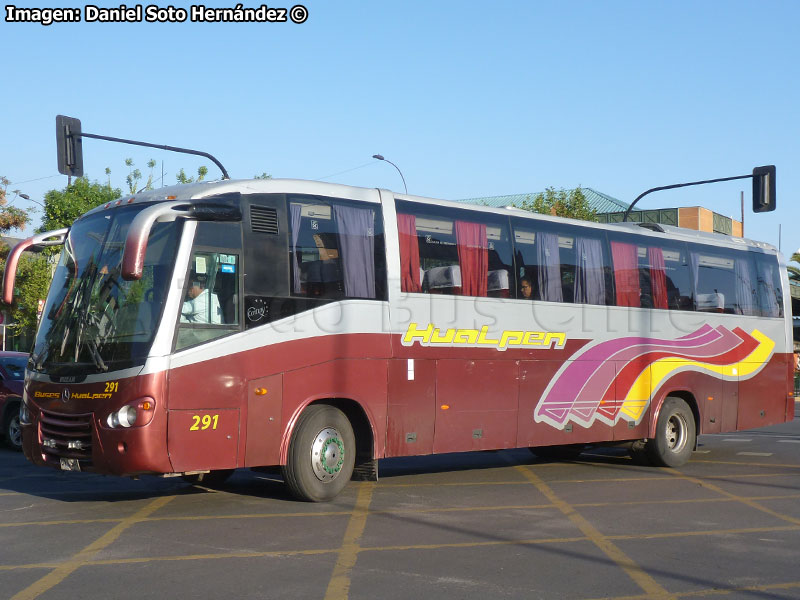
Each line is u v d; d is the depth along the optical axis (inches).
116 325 358.9
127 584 257.9
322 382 399.5
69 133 753.0
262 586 256.5
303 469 394.3
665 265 573.9
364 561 289.4
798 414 1151.6
